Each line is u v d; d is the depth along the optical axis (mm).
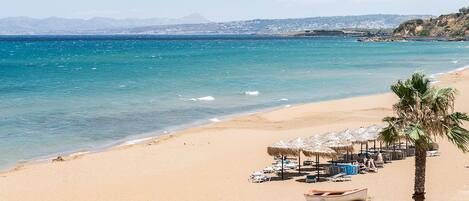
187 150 35031
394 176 28359
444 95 19328
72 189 26500
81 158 33000
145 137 40125
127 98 59594
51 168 30609
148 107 53562
